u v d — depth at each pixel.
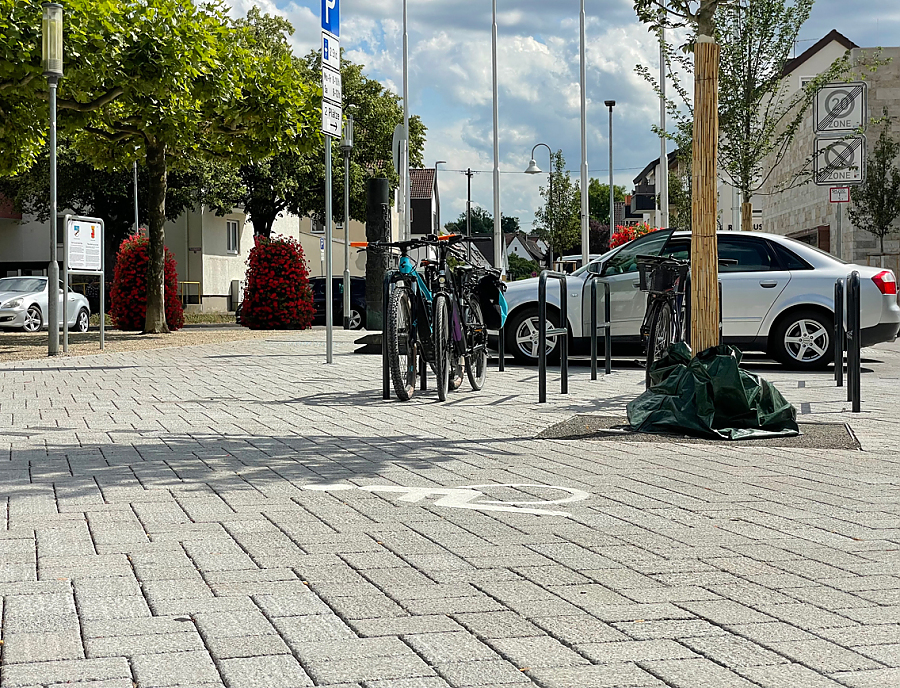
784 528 4.95
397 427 8.56
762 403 8.12
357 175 52.50
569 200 56.94
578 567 4.23
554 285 15.44
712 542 4.67
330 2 14.30
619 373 13.88
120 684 2.92
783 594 3.85
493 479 6.24
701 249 8.72
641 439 7.82
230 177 46.81
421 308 10.49
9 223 53.25
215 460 6.84
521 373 13.86
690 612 3.62
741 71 19.03
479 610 3.64
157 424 8.69
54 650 3.19
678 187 46.09
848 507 5.43
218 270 53.69
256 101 22.33
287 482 6.09
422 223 79.75
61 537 4.68
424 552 4.47
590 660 3.12
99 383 12.23
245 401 10.45
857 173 14.57
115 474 6.29
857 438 7.86
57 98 19.77
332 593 3.84
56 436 7.92
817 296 14.41
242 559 4.33
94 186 46.28
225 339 21.67
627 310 14.73
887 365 15.14
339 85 14.75
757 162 19.42
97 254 17.77
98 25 18.31
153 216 24.00
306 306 26.58
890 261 29.22
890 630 3.42
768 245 14.81
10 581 3.97
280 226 59.06
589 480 6.21
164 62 18.67
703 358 8.23
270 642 3.28
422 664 3.08
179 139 20.89
